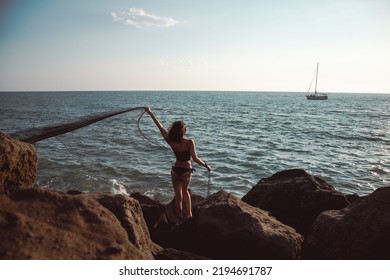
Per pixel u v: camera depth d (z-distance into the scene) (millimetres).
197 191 12172
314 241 4824
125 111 6168
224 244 4410
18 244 2307
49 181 10891
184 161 5598
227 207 4633
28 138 5516
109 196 4285
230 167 16281
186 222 4992
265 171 15750
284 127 37438
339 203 6117
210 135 29062
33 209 2678
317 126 39062
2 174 4344
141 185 11312
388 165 17438
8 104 67250
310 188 6426
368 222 4363
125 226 3879
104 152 6742
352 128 36844
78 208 2859
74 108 42312
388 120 48812
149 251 4020
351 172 15875
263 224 4484
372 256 4266
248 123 41875
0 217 2477
